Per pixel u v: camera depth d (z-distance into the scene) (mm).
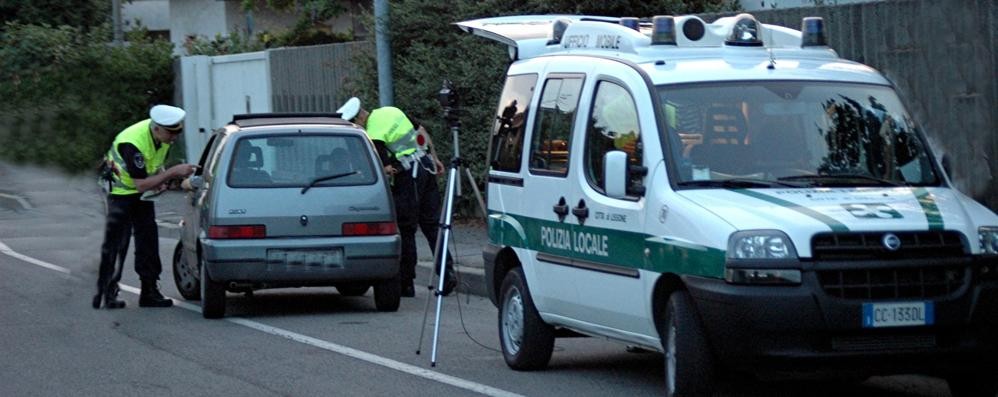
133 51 35125
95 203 21609
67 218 21766
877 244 9672
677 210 10289
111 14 42469
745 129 10953
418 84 24578
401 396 11820
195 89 36781
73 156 21797
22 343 14953
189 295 18391
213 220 16109
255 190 16234
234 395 12008
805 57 11930
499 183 13328
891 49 16922
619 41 11992
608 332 11453
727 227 9773
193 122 37000
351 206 16453
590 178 11625
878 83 11516
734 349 9727
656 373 12820
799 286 9539
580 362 13500
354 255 16391
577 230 11672
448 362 13523
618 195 10719
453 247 21531
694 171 10648
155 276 17797
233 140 16484
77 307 17734
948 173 11258
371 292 19453
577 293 11711
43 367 13492
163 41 37750
